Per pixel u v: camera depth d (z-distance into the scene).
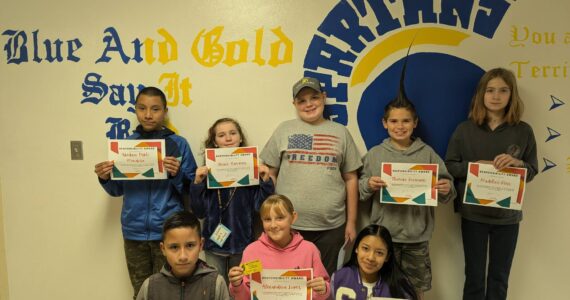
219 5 2.09
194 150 2.17
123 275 2.27
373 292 1.72
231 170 1.93
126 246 2.06
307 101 1.99
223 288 1.57
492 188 1.91
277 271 1.60
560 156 2.15
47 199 2.24
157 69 2.13
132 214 2.02
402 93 2.11
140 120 1.99
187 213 1.61
